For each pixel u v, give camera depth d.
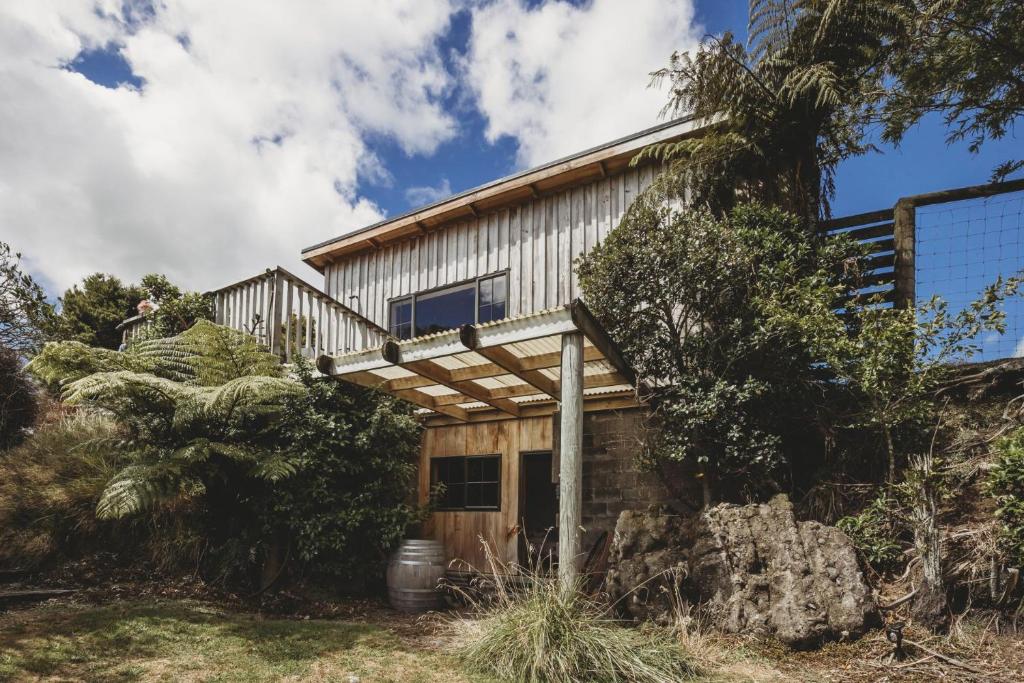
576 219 7.37
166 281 15.93
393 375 5.86
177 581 5.25
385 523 6.00
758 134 6.10
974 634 3.62
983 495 4.11
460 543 7.00
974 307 4.34
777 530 4.14
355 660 3.71
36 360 5.54
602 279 5.69
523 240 7.76
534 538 6.85
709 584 4.14
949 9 5.82
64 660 3.35
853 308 5.17
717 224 5.46
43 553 5.26
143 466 4.86
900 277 5.50
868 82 6.79
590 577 5.20
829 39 5.89
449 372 5.64
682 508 5.54
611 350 4.98
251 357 6.39
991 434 4.62
